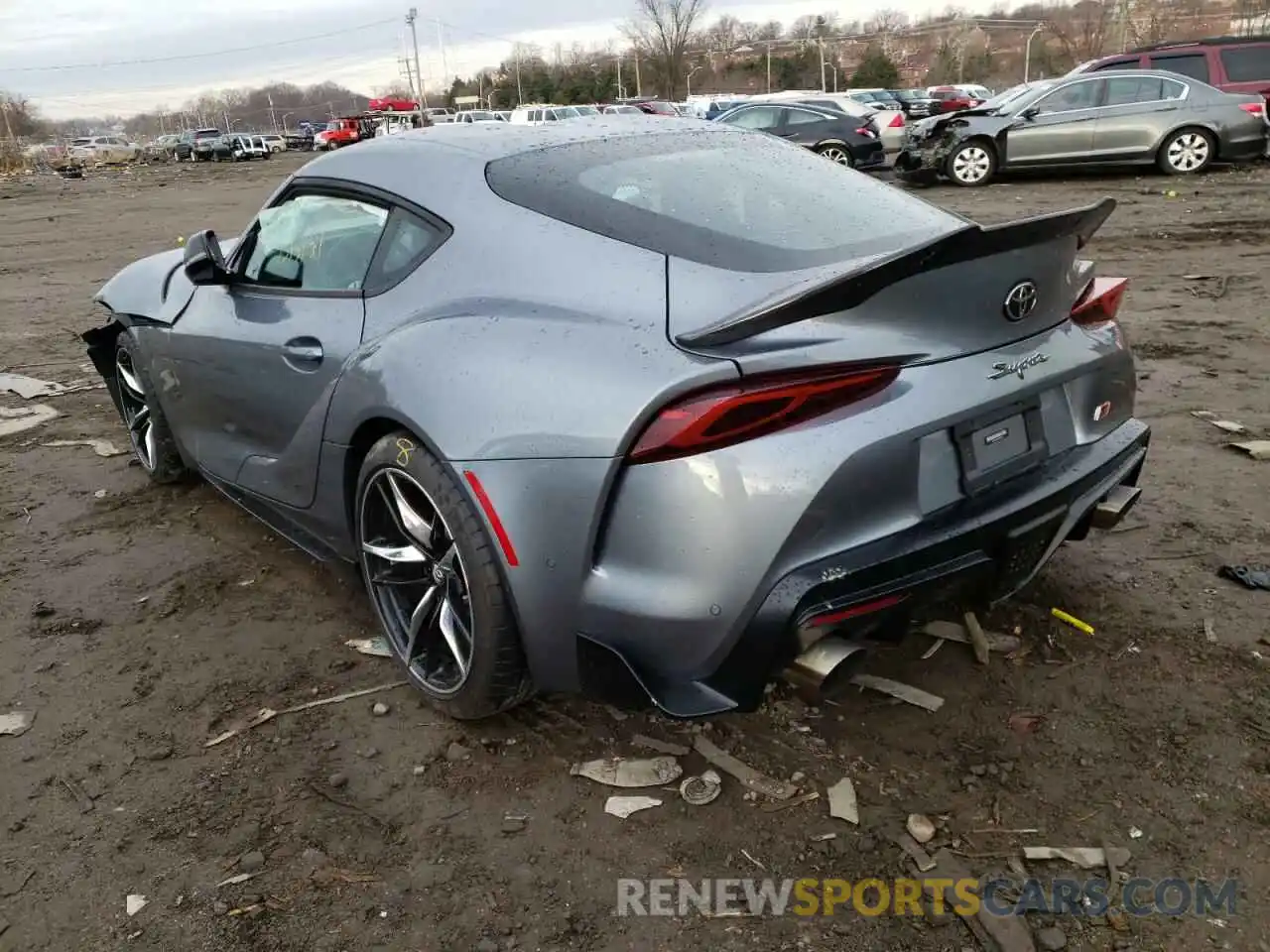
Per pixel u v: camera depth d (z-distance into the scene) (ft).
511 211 8.36
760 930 6.54
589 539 7.00
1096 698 8.66
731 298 7.05
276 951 6.52
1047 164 46.78
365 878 7.09
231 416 11.24
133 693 9.43
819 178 9.43
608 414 6.78
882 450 6.79
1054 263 7.67
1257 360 18.19
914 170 50.70
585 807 7.67
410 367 8.03
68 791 8.09
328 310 9.46
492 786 7.95
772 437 6.55
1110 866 6.91
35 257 41.22
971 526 7.26
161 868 7.24
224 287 11.32
